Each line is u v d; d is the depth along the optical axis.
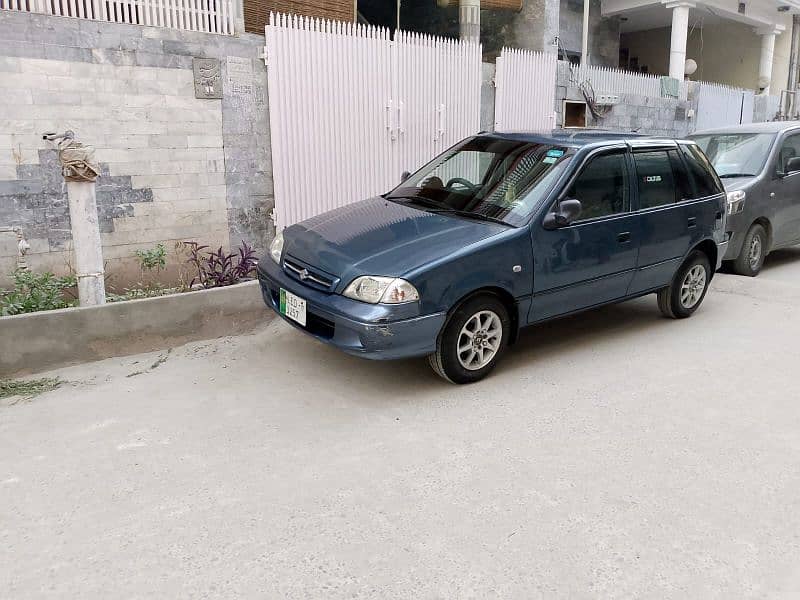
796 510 3.19
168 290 6.30
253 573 2.70
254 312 5.65
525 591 2.62
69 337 4.78
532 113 10.66
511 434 3.93
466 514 3.12
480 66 9.48
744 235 7.88
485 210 4.95
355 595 2.58
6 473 3.41
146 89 6.43
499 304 4.65
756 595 2.62
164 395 4.39
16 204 5.86
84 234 4.93
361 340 4.12
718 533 3.01
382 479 3.41
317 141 7.76
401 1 15.26
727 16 17.86
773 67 20.86
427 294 4.18
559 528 3.02
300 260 4.65
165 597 2.56
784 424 4.10
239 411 4.18
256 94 7.20
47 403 4.24
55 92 5.93
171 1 6.52
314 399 4.38
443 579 2.68
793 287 7.39
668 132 14.10
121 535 2.93
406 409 4.25
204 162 6.96
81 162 4.80
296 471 3.48
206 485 3.33
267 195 7.54
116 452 3.64
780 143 8.33
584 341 5.64
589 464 3.59
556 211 4.84
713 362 5.14
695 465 3.60
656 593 2.62
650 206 5.55
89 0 6.05
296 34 7.32
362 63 7.98
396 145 8.59
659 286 5.86
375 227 4.80
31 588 2.59
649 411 4.27
